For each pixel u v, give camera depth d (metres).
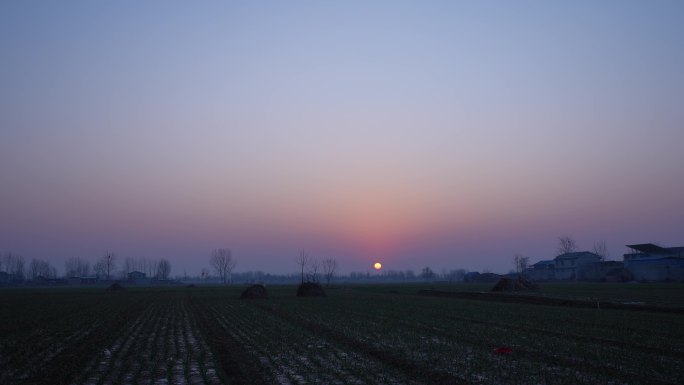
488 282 160.62
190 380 18.48
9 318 44.53
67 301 71.56
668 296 59.91
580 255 139.62
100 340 29.55
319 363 21.27
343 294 83.31
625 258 122.94
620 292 69.44
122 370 20.44
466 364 20.31
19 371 20.73
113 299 76.69
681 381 17.03
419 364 20.41
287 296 79.50
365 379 18.22
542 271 148.50
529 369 19.27
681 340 25.89
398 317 40.62
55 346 27.45
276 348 25.36
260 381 18.12
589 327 31.52
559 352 22.70
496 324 34.34
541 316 39.00
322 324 36.12
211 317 43.84
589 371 18.80
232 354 23.69
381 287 118.50
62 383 18.38
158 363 21.80
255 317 43.12
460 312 44.22
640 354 21.98
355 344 26.30
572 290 76.25
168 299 75.62
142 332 33.31
